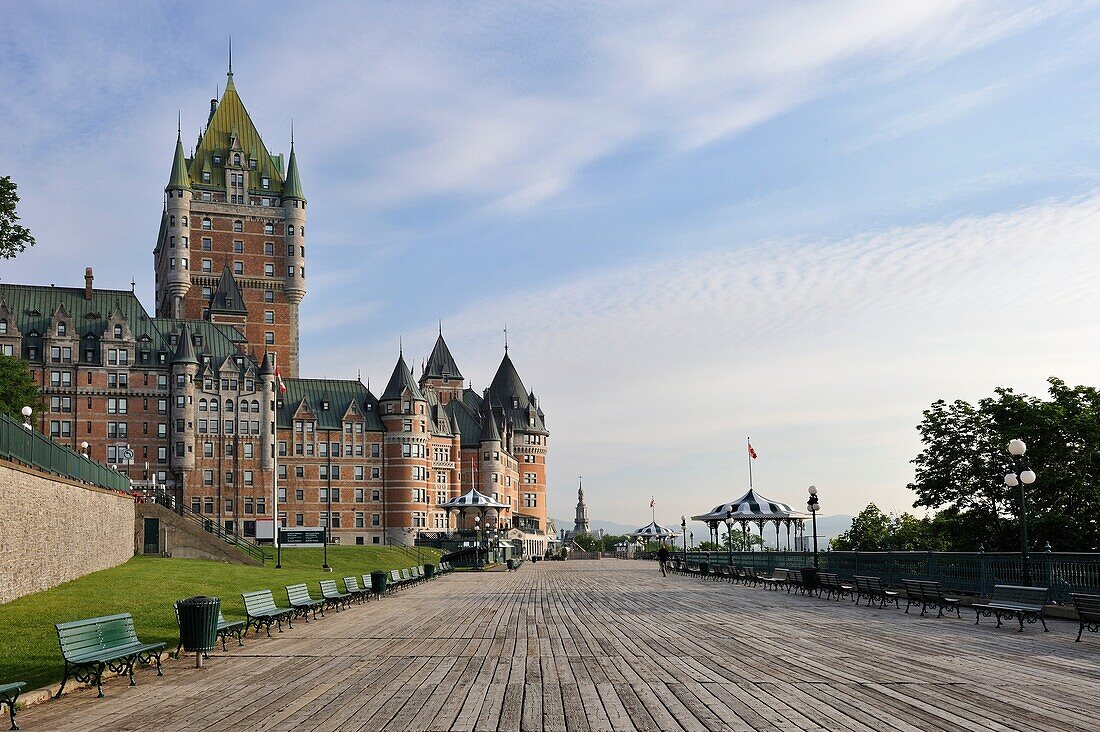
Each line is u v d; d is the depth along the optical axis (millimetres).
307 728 12891
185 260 137375
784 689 15484
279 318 141000
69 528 35781
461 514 139125
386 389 133625
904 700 14484
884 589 33750
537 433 173750
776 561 56469
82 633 16188
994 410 57000
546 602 36125
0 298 115500
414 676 17203
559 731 12555
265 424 122500
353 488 130375
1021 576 28844
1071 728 12570
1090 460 53500
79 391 116125
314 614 29594
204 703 14891
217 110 145000
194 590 35094
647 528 96688
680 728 12672
